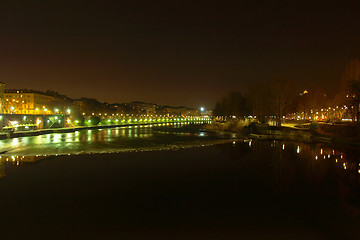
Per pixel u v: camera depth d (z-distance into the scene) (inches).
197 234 378.0
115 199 520.7
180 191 572.7
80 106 5910.4
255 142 1662.2
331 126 1867.6
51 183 634.2
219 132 2815.0
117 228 394.9
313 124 2156.7
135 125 5226.4
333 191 584.7
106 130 3223.4
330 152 1192.2
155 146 1438.2
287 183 646.5
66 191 570.6
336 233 382.9
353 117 1782.7
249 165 872.9
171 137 2111.2
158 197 533.0
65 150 1253.7
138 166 845.2
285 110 2741.1
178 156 1060.5
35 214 444.8
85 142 1664.6
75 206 481.7
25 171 767.1
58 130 2679.6
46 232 381.1
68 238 364.5
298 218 434.6
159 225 405.4
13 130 2138.3
